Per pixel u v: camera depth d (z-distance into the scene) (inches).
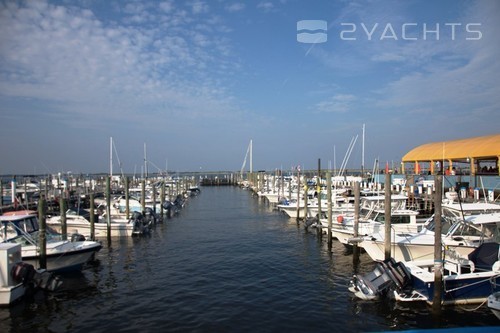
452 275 540.4
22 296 603.8
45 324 531.2
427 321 514.3
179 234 1251.8
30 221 800.3
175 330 505.4
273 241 1113.4
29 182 2135.8
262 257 908.0
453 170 1498.5
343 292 637.9
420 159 1699.1
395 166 1984.5
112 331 506.9
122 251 991.0
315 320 529.7
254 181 3366.1
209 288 674.8
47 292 650.2
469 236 665.6
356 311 554.6
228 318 541.0
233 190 3799.2
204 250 997.8
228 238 1173.7
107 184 1118.4
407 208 1144.8
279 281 710.5
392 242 695.7
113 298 628.1
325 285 679.7
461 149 1466.5
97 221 1219.9
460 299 538.3
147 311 571.2
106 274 770.8
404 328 498.6
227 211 1955.0
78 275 761.6
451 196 1092.5
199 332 498.3
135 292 657.0
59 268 741.9
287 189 2283.5
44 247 700.0
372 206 1002.1
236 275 755.4
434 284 525.7
